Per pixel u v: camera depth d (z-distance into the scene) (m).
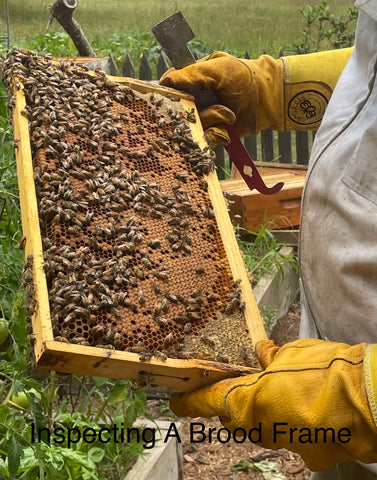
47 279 1.97
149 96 2.63
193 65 2.78
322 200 2.10
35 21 13.52
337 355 1.77
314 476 2.55
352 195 1.98
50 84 2.46
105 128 2.39
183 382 1.96
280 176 5.70
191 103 2.69
